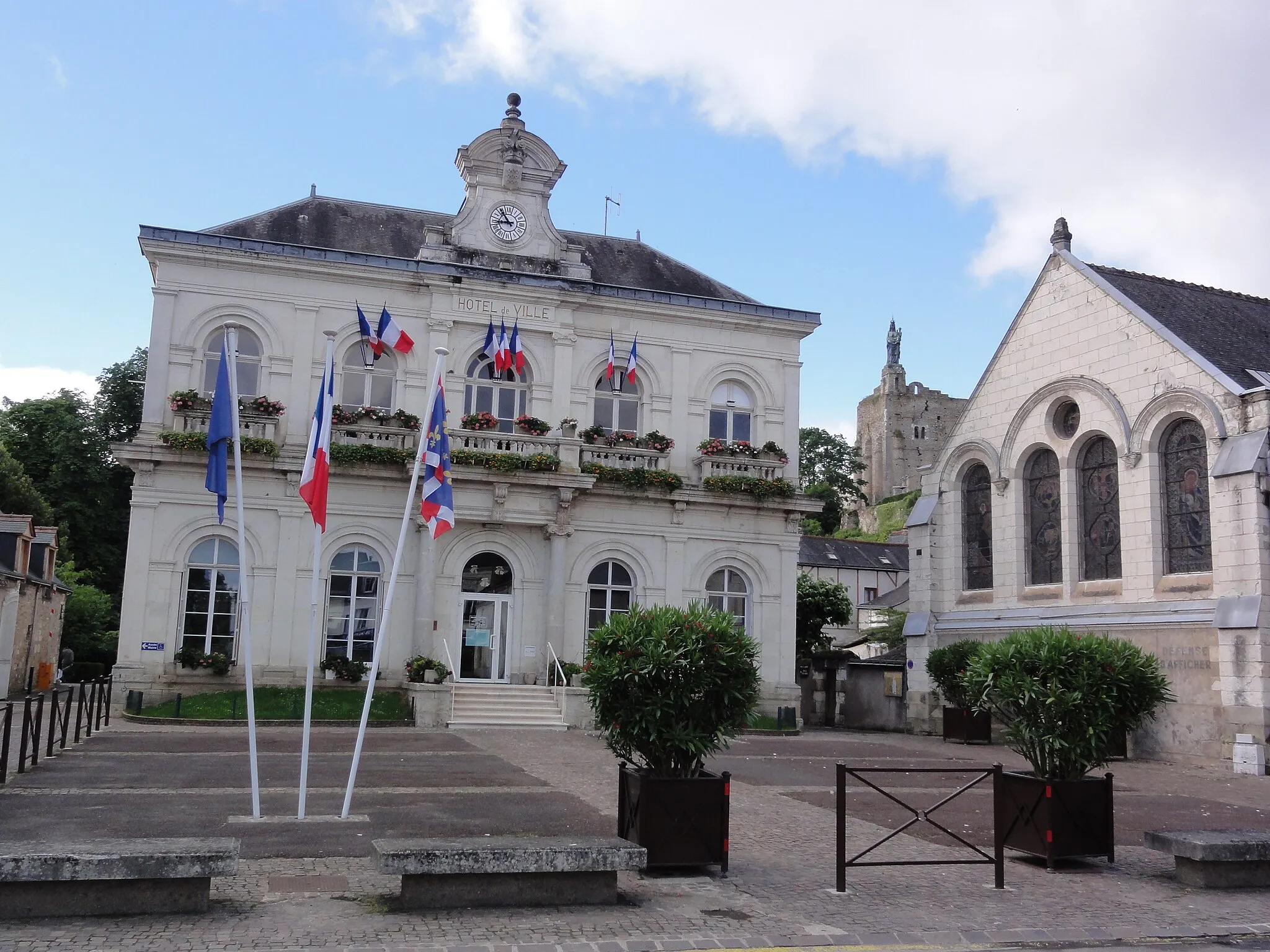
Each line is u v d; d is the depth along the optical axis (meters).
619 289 30.08
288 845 10.13
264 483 26.52
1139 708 10.53
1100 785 10.41
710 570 30.08
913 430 107.25
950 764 18.48
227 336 12.63
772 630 30.34
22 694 33.50
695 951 7.05
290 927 7.22
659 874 9.44
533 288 29.25
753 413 31.48
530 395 29.38
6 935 6.81
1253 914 8.64
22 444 47.81
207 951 6.61
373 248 29.83
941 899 8.86
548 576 28.28
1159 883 9.70
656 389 30.52
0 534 33.94
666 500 29.59
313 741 20.39
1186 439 23.89
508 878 8.06
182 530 25.92
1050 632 10.98
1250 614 21.34
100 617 45.22
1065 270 27.28
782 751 22.66
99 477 48.25
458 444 27.89
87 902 7.32
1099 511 26.06
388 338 17.77
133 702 24.16
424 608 26.78
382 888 8.49
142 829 10.73
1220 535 22.31
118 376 49.50
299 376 27.33
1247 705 21.31
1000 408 29.06
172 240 26.56
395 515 27.31
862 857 9.95
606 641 9.79
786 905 8.45
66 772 14.97
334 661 26.22
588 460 29.20
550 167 30.41
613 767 17.52
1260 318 28.39
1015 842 10.55
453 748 20.00
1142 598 24.31
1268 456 21.81
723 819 9.52
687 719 9.53
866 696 32.84
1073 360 26.77
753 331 31.53
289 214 29.95
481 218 29.80
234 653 26.06
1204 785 18.72
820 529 86.50
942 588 30.38
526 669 27.94
